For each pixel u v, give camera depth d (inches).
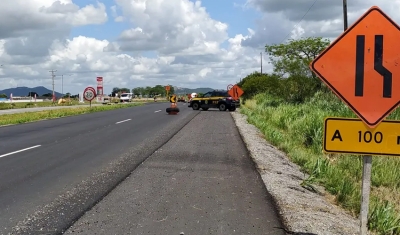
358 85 184.2
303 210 285.0
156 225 242.5
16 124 904.3
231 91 1285.7
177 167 414.3
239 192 319.6
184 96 3161.9
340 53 185.0
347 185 368.8
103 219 252.5
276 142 650.2
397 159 542.3
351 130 187.9
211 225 243.8
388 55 182.5
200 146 564.4
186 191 319.9
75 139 636.1
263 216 261.7
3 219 253.1
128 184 339.9
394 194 437.1
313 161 490.6
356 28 183.9
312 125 714.2
